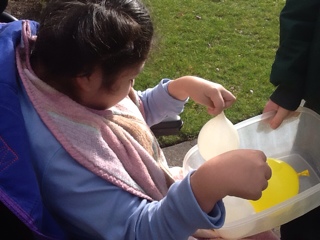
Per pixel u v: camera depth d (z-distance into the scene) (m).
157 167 1.16
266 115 1.62
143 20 1.00
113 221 0.99
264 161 1.01
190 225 0.98
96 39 0.92
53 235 0.94
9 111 0.92
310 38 1.48
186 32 3.38
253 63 3.10
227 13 3.64
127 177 1.02
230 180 0.97
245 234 1.28
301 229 1.62
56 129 0.97
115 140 1.07
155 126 1.49
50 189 0.97
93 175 0.98
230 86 2.90
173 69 3.00
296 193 1.47
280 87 1.59
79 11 0.94
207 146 1.39
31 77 0.99
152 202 1.03
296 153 1.66
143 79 2.89
